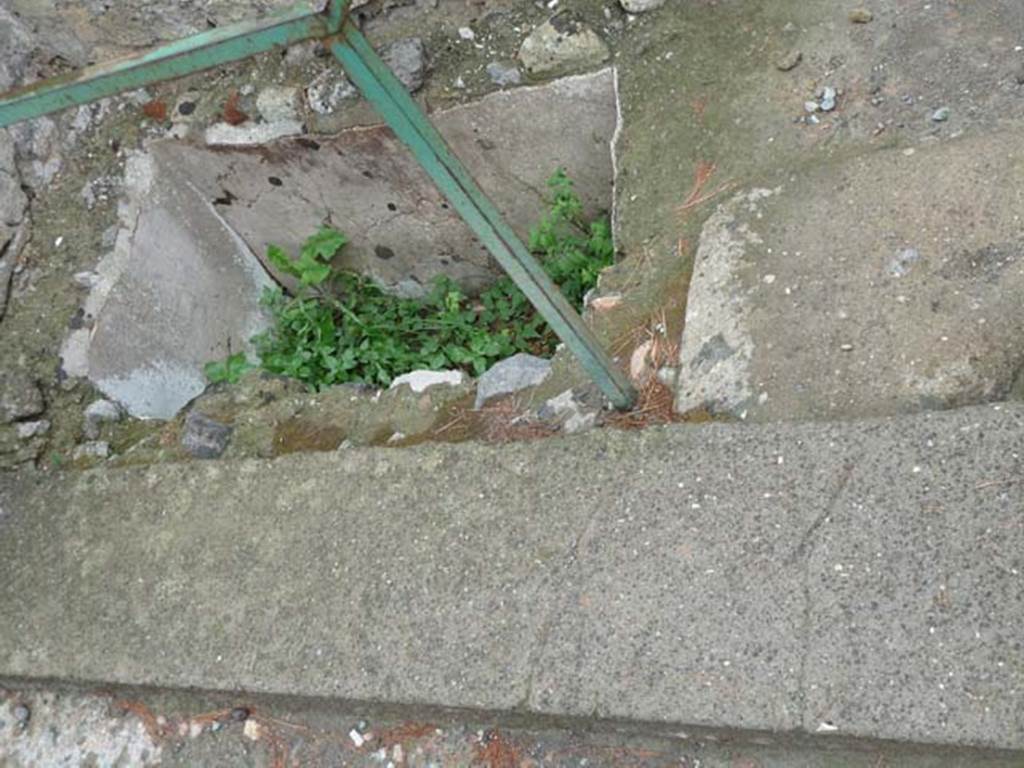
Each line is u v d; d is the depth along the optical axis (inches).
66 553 91.0
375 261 141.6
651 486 73.6
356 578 79.0
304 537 82.9
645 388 84.4
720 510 70.7
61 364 114.8
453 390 94.7
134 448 105.8
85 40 129.0
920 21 98.7
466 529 77.6
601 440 77.2
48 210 126.8
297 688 76.5
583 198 126.1
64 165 129.3
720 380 80.7
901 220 82.4
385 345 131.3
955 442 67.0
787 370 78.6
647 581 70.2
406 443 91.7
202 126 126.7
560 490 76.3
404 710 77.2
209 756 82.7
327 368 130.7
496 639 72.5
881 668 62.1
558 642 70.7
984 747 58.8
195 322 131.0
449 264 139.6
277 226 139.2
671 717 65.6
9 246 123.0
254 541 84.5
